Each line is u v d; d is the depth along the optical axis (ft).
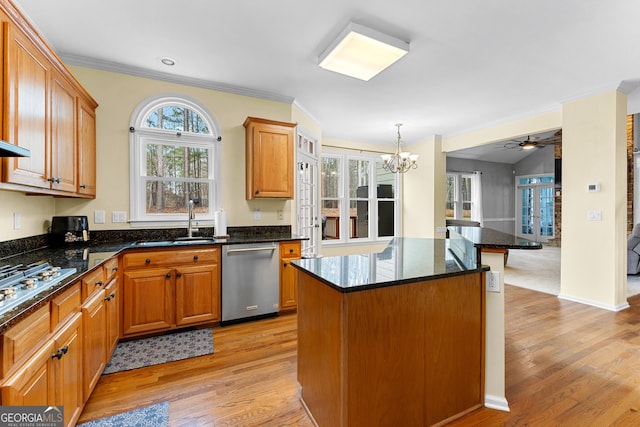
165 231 9.86
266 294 9.73
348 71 8.79
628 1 6.25
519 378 6.45
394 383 4.48
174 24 7.13
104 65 8.98
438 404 4.94
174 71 9.55
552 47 8.13
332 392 4.36
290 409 5.45
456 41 7.83
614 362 7.11
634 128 18.72
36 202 7.39
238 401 5.66
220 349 7.72
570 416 5.26
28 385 3.36
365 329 4.21
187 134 10.21
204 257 8.82
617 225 10.71
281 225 11.80
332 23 7.09
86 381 5.16
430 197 18.26
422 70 9.51
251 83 10.48
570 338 8.41
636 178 18.69
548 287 13.84
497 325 5.52
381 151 20.20
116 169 9.23
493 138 15.29
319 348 4.82
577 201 11.60
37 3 6.31
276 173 10.86
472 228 9.02
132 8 6.52
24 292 3.77
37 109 5.43
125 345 7.85
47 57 5.75
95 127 8.87
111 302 6.83
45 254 6.59
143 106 9.57
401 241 9.59
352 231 19.48
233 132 10.92
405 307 4.57
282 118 11.80
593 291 11.20
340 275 4.68
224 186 10.74
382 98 11.94
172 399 5.70
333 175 18.80
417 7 6.50
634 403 5.62
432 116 14.24
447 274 4.85
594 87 10.80
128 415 5.21
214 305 8.99
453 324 5.09
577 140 11.57
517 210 32.04
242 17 6.85
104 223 9.07
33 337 3.52
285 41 7.86
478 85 10.66
